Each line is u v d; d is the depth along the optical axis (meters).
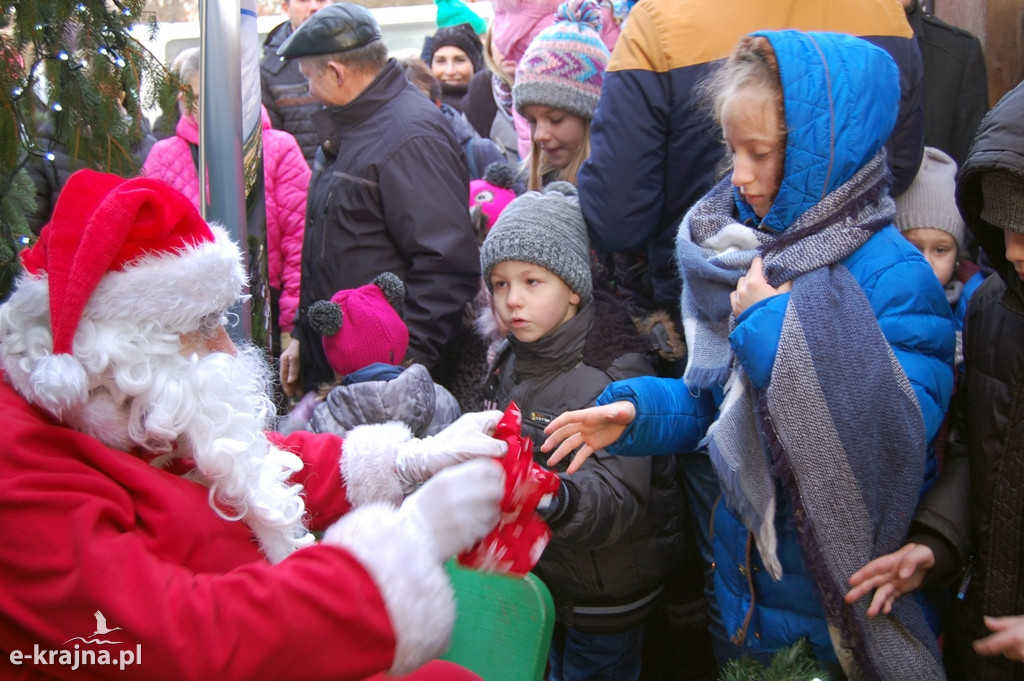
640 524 1.90
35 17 1.58
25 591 0.96
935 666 1.48
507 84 3.23
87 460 1.07
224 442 1.14
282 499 1.23
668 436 1.70
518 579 1.45
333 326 2.17
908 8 2.36
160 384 1.10
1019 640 1.25
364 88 2.51
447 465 1.34
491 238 1.98
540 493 1.20
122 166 1.77
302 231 3.00
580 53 2.30
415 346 2.37
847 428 1.42
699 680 2.17
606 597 1.93
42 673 0.99
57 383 1.02
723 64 1.88
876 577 1.43
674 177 2.00
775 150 1.58
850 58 1.57
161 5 4.05
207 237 1.16
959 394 1.66
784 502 1.59
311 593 0.98
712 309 1.67
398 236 2.44
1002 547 1.46
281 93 3.55
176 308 1.10
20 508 0.97
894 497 1.45
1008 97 1.39
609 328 1.96
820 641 1.62
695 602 2.15
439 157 2.46
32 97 1.69
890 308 1.53
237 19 1.70
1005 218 1.38
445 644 1.03
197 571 1.11
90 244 1.04
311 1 3.51
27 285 1.11
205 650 0.95
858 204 1.58
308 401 2.35
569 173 2.40
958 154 2.41
